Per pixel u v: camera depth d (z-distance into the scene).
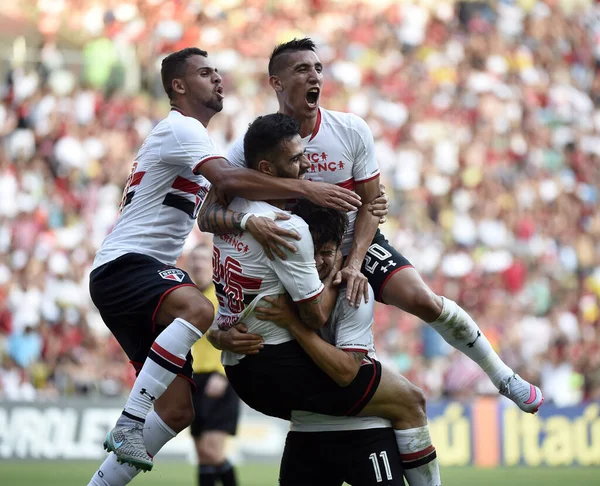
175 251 9.25
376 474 8.32
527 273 31.44
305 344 8.06
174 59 9.34
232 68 36.94
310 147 8.79
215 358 13.63
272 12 40.75
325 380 8.21
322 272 8.37
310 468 8.59
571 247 33.69
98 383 24.56
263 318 8.08
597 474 20.38
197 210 9.38
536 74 40.94
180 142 8.81
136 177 9.16
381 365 8.48
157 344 8.34
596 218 35.59
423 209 33.00
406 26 41.31
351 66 38.34
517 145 36.91
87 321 26.23
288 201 8.56
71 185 31.20
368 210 8.89
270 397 8.31
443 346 26.58
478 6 42.88
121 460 8.12
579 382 27.83
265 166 8.06
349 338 8.23
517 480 19.09
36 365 24.59
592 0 45.41
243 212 8.10
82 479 17.95
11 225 28.83
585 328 30.45
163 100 35.25
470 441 22.09
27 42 38.12
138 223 9.07
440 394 25.45
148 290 8.70
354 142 8.80
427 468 8.53
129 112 34.03
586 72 42.66
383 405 8.37
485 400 24.75
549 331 29.03
